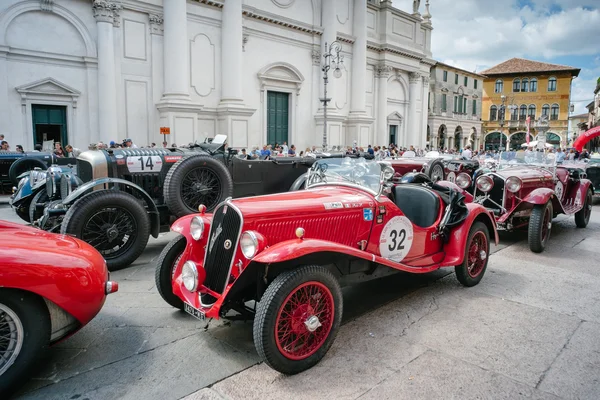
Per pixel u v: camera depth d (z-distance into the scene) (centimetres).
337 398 275
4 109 1469
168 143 1752
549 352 339
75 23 1574
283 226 337
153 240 738
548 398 277
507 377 302
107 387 285
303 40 2317
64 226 519
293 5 2242
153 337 359
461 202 481
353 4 2559
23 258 270
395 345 349
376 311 421
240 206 330
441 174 1195
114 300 443
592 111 5784
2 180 1301
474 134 4862
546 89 5631
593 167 1210
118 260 547
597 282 517
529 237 641
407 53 2933
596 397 278
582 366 317
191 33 1853
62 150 1522
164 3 1731
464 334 370
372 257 353
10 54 1466
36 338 275
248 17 2055
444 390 285
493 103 5853
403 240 429
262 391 282
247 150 2003
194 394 278
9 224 348
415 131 3175
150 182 677
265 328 283
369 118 2614
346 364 318
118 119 1695
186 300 340
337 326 325
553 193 656
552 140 5669
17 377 268
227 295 315
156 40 1755
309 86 2391
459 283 510
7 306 263
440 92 4194
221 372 305
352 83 2594
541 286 501
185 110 1766
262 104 2166
